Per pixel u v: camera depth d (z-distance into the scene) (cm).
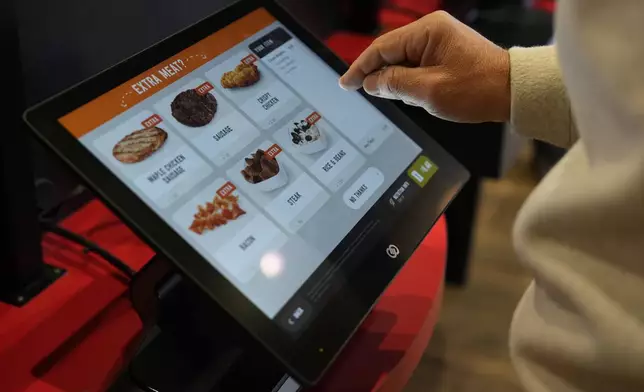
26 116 52
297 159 64
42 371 64
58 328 69
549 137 64
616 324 46
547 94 61
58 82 79
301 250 59
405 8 139
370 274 60
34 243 71
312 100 69
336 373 66
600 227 46
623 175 43
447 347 137
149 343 63
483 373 132
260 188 61
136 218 53
